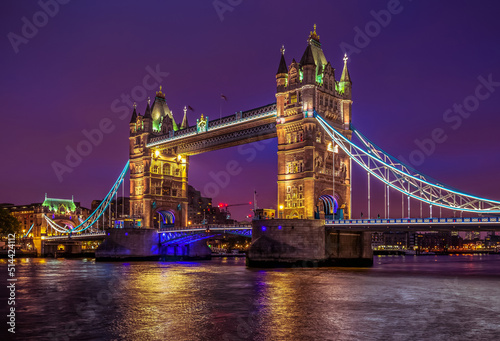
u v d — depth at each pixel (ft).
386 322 129.18
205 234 416.67
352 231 324.19
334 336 114.62
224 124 395.34
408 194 285.23
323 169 327.47
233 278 238.48
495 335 115.75
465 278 247.50
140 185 478.59
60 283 225.76
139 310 148.05
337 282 215.51
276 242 297.33
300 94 332.19
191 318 135.23
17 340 112.78
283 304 156.76
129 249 443.73
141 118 490.49
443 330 120.37
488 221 241.35
